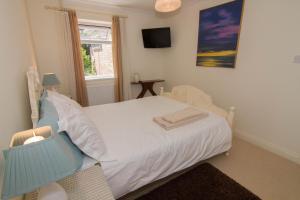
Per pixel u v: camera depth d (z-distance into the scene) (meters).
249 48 2.52
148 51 4.27
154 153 1.43
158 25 4.25
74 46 3.27
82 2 3.27
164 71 4.55
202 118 2.04
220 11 2.82
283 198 1.58
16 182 0.58
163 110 2.38
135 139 1.57
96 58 3.81
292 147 2.18
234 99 2.86
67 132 1.15
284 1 2.06
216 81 3.14
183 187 1.69
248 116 2.67
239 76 2.72
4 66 1.07
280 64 2.19
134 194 1.62
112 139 1.57
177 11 3.76
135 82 4.03
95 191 0.88
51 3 3.00
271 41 2.25
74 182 0.94
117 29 3.62
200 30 3.25
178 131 1.74
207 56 3.21
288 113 2.18
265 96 2.41
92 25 3.54
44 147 0.65
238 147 2.47
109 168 1.24
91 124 1.43
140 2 3.41
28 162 0.61
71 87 3.39
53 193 0.74
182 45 3.82
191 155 1.69
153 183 1.75
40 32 3.02
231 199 1.55
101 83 3.80
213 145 1.86
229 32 2.74
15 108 1.20
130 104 2.69
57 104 1.49
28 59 2.16
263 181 1.79
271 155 2.26
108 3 3.46
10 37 1.35
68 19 3.12
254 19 2.40
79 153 1.23
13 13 1.59
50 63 3.20
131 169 1.32
